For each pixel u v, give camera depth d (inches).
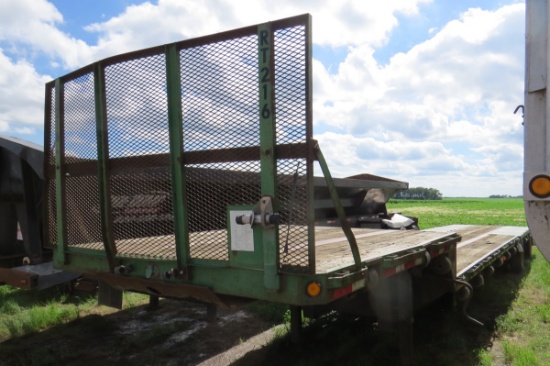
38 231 232.4
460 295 175.2
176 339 198.8
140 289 134.2
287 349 177.6
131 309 244.8
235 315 232.8
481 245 277.1
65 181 146.9
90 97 136.4
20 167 229.8
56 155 148.3
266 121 101.8
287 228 99.8
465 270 188.2
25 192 227.9
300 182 98.0
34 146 220.2
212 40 110.6
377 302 145.8
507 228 421.4
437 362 165.6
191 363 172.1
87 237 139.6
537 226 96.3
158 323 221.1
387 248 142.9
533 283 310.3
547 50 97.1
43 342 193.5
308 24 96.5
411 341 145.8
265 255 102.0
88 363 171.9
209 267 111.7
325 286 95.5
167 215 120.0
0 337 198.5
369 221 338.0
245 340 197.5
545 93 96.9
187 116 115.2
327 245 154.4
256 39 103.9
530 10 100.1
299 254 98.2
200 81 112.7
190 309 244.5
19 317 217.2
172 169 117.3
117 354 181.3
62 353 180.4
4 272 205.8
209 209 112.0
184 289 118.0
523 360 166.2
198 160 113.5
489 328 208.5
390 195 381.4
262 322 222.1
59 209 148.2
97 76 133.4
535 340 192.7
